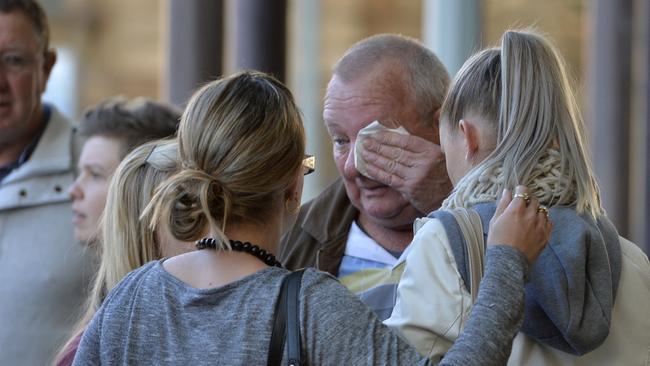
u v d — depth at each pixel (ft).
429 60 26.68
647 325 20.48
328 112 26.68
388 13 147.95
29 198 34.68
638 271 20.84
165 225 19.34
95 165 31.96
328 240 27.63
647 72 61.98
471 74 21.40
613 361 20.22
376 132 26.02
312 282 18.78
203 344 18.60
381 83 26.25
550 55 20.93
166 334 18.98
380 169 26.00
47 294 33.96
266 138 19.40
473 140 21.16
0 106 35.14
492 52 21.53
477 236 19.86
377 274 26.43
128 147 31.86
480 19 55.93
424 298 19.81
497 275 18.37
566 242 19.49
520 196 19.07
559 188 20.12
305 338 18.31
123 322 19.34
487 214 20.02
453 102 21.57
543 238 18.92
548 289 19.21
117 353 19.16
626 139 74.69
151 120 32.48
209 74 53.98
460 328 19.58
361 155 26.03
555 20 130.00
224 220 19.13
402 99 26.27
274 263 19.58
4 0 35.45
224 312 18.76
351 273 27.35
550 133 20.35
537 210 19.01
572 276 19.19
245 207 19.40
